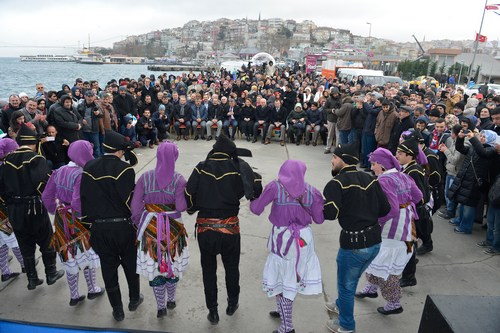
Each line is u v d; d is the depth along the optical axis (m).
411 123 6.68
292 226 2.92
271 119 10.25
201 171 2.97
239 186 3.00
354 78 20.98
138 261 3.08
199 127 10.48
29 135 3.42
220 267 4.18
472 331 1.55
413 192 3.20
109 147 3.01
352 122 8.45
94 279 3.56
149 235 3.03
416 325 3.31
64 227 3.24
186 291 3.74
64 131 6.80
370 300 3.66
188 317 3.35
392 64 58.94
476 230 5.27
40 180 3.33
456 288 3.88
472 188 4.83
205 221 3.01
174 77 17.31
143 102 10.20
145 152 9.16
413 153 3.56
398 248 3.18
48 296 3.61
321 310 3.51
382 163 3.20
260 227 5.23
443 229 5.29
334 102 9.33
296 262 2.88
